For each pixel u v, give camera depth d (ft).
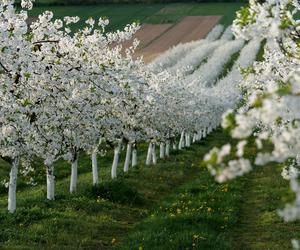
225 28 407.23
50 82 60.64
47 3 406.82
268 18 28.71
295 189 17.93
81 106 66.95
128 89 71.41
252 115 20.33
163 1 483.92
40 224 59.11
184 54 328.90
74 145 73.20
